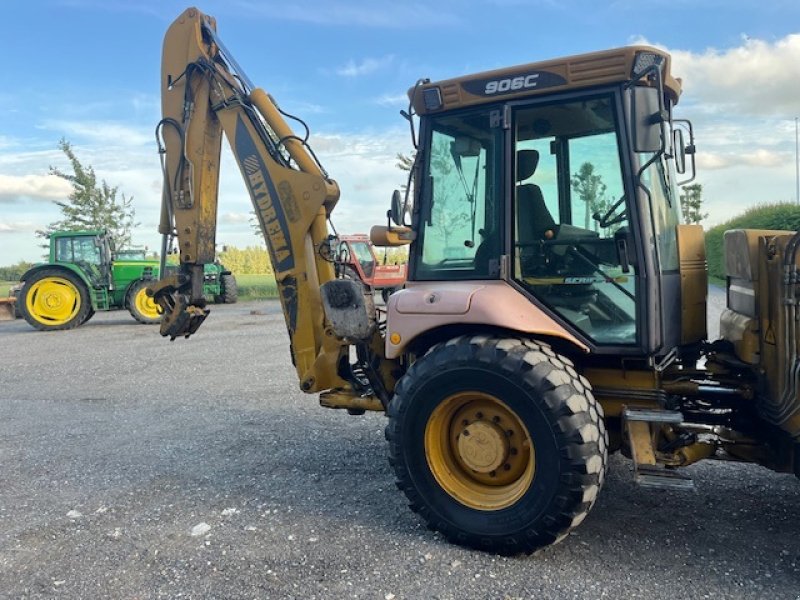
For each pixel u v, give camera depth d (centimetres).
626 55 348
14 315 1959
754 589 310
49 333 1520
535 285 384
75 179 2862
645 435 355
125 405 749
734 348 386
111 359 1090
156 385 861
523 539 345
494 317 359
